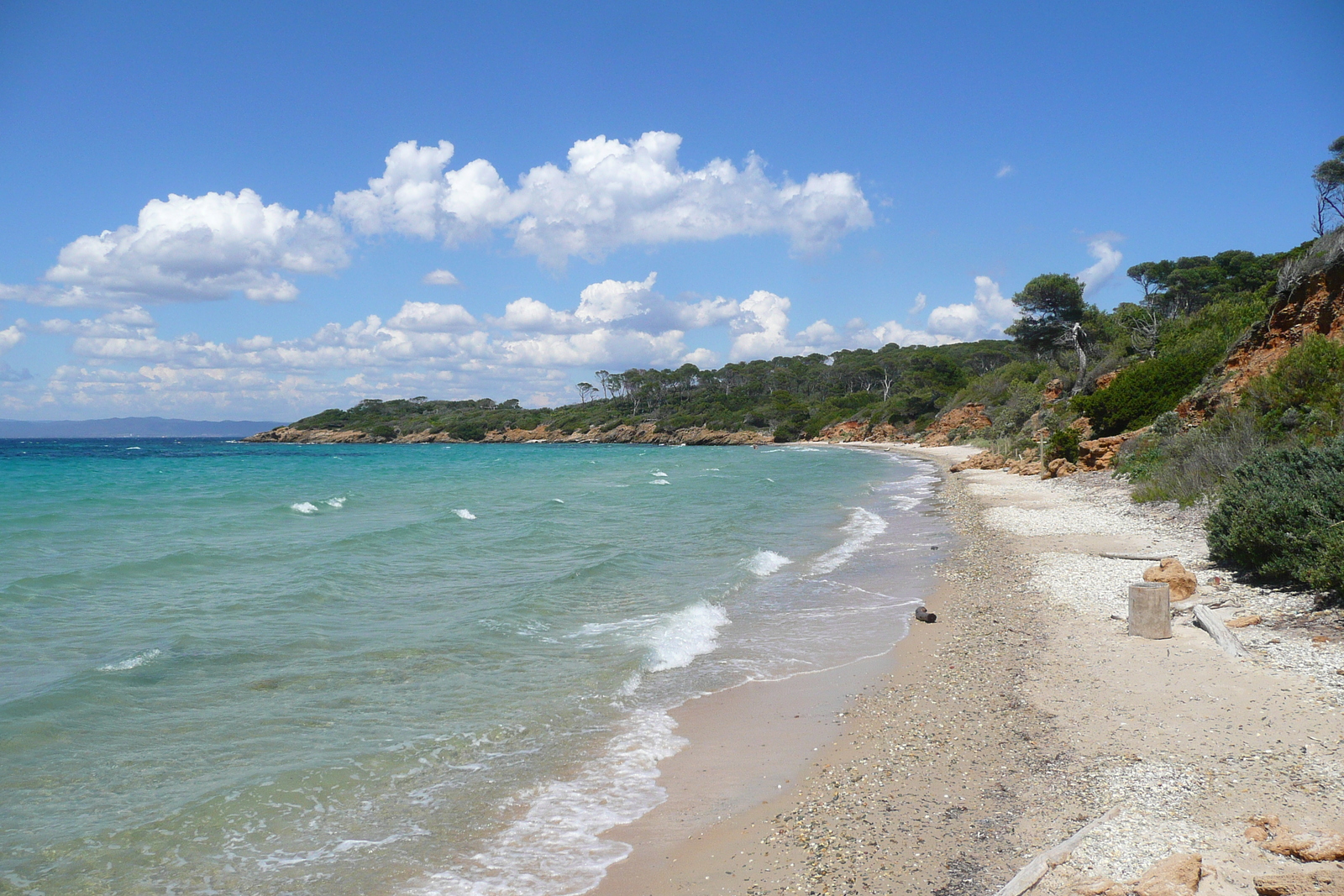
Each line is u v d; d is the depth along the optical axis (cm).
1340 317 2127
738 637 1101
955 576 1451
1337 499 964
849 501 2970
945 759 646
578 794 630
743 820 577
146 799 609
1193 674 755
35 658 975
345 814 593
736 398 14950
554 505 2891
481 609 1233
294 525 2442
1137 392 3334
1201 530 1527
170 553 1777
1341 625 815
